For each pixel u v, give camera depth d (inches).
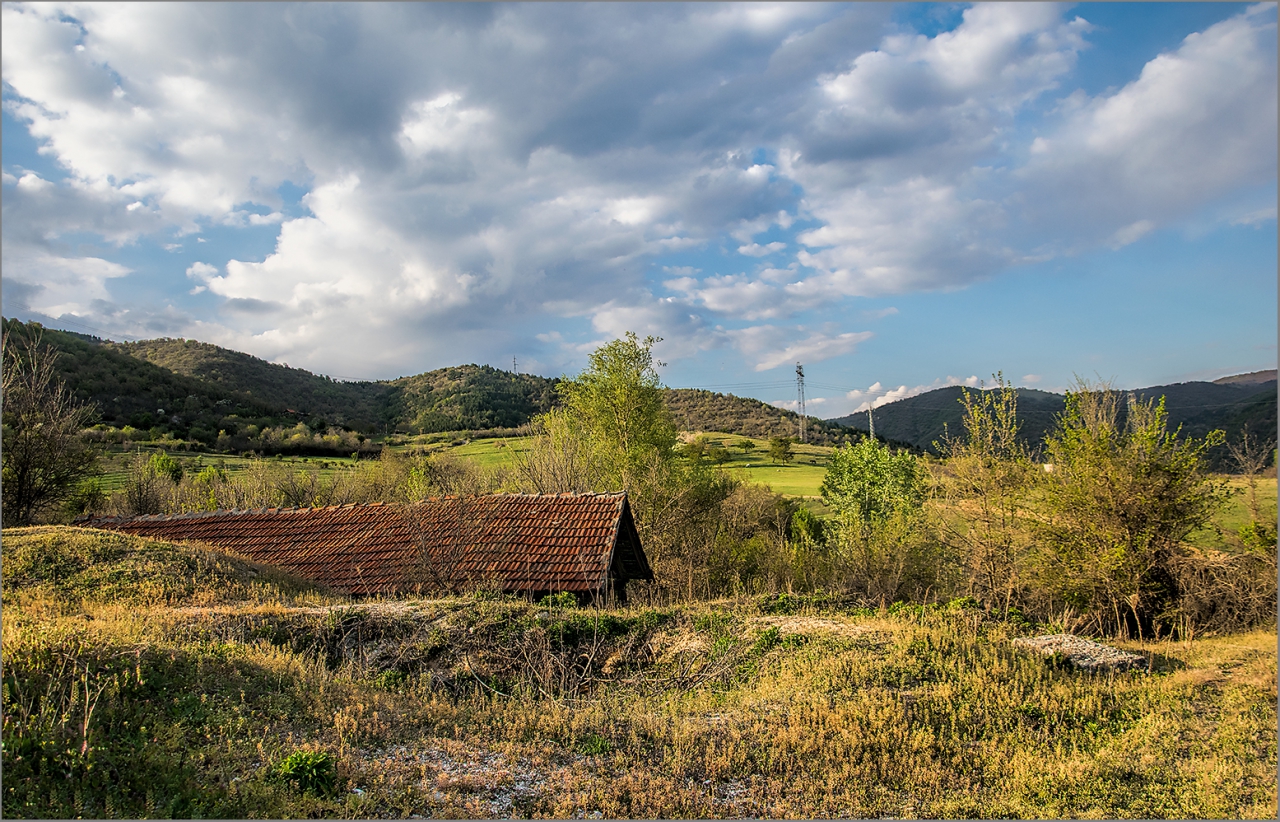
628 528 708.0
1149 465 681.0
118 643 295.6
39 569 474.0
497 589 557.6
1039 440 795.4
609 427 1194.0
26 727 221.0
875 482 1461.6
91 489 1067.9
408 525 687.1
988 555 805.9
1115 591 689.0
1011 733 332.8
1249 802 271.7
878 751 311.9
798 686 382.9
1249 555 685.3
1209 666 443.2
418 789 252.1
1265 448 717.3
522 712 342.6
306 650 391.5
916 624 496.7
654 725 334.0
